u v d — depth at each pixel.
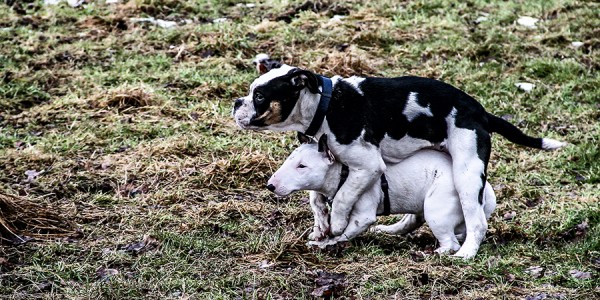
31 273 8.80
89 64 15.91
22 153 12.23
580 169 12.41
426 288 8.55
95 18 17.92
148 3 18.61
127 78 15.12
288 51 16.33
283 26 17.52
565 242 10.05
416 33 17.41
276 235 9.68
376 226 10.16
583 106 14.58
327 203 9.71
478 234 9.15
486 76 15.60
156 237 9.73
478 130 9.16
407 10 18.66
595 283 8.77
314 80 8.84
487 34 17.39
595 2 19.19
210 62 15.85
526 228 10.37
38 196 10.99
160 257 9.24
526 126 13.89
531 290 8.60
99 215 10.48
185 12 18.61
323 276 8.82
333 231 9.32
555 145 9.73
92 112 13.82
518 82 15.48
